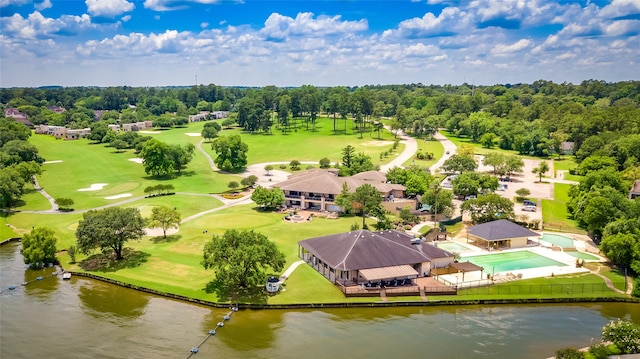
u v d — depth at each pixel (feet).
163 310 247.50
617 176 445.78
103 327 228.63
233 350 208.85
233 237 270.46
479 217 387.96
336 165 615.16
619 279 284.82
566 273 293.02
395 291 261.65
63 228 382.83
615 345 199.31
